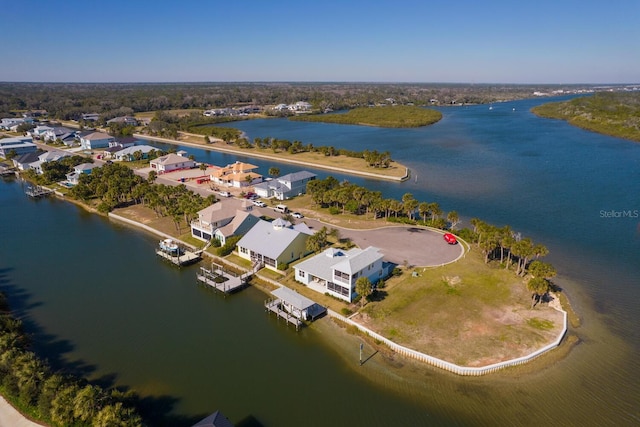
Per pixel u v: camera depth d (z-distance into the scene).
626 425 36.84
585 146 166.62
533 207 95.19
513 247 59.59
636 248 72.44
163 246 74.12
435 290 56.97
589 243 74.88
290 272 64.31
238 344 48.97
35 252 75.50
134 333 51.12
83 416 34.31
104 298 59.66
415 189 112.25
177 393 41.03
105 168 118.94
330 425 37.28
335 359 46.06
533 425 37.00
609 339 48.12
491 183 116.25
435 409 38.91
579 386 41.22
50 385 36.81
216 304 58.03
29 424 35.56
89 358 46.31
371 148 173.00
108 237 82.75
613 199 99.38
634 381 41.78
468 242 72.94
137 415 35.53
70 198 110.12
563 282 60.94
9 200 109.50
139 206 100.06
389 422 37.50
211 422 33.12
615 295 57.50
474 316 51.19
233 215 78.25
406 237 76.19
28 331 51.28
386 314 52.25
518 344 46.19
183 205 84.81
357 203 88.44
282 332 51.38
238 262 68.88
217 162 155.25
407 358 45.62
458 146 173.38
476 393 40.56
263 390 41.47
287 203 100.50
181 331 51.56
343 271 54.62
